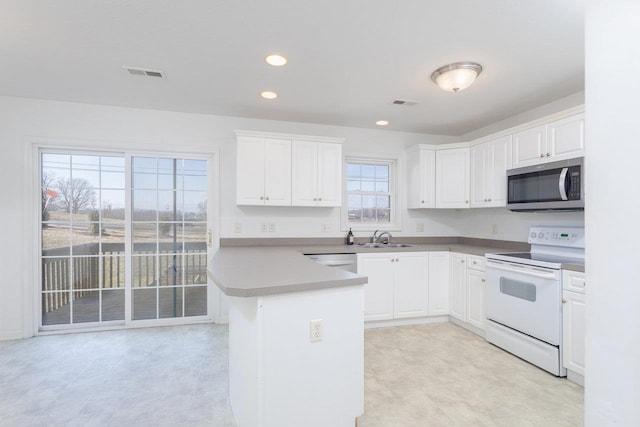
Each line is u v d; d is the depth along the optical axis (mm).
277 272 1843
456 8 1727
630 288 1035
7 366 2512
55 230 3268
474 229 4098
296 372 1544
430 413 1932
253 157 3344
